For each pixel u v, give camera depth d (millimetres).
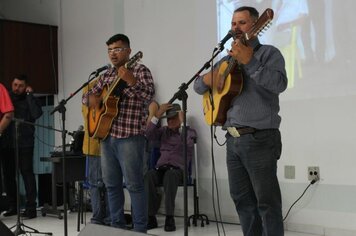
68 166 4660
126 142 2979
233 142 2361
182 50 4867
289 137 3896
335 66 3602
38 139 7012
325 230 3629
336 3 3600
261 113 2279
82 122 6273
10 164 5125
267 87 2182
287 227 3885
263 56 2240
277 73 2180
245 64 2174
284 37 3953
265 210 2277
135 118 3004
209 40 4570
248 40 2238
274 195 2273
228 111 2393
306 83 3791
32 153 5133
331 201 3604
